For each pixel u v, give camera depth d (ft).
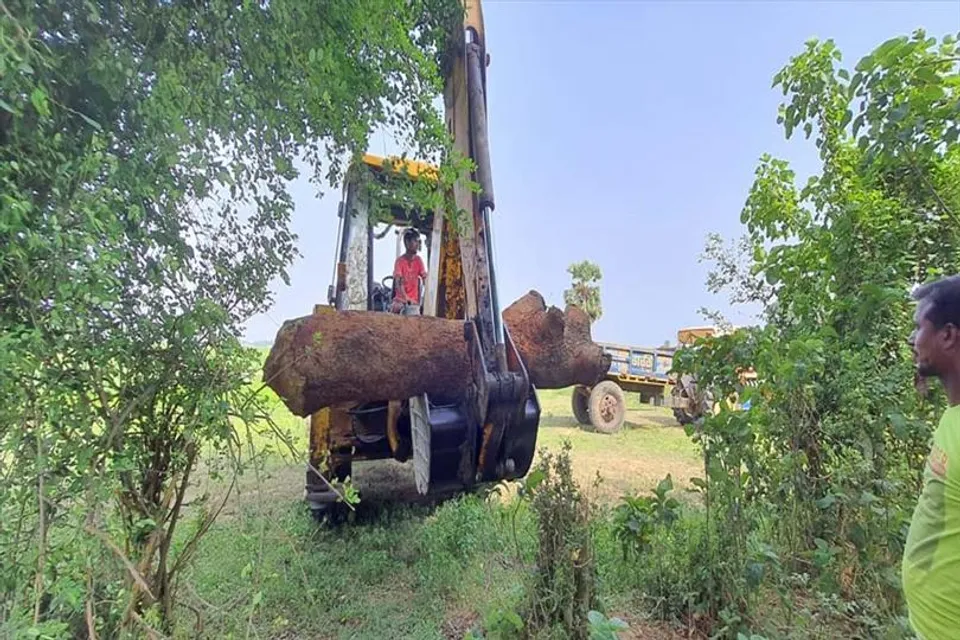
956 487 4.48
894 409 8.04
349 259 14.05
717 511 8.91
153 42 4.72
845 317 8.98
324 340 8.14
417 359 8.87
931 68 6.43
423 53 8.11
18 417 3.99
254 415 5.87
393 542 11.95
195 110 4.74
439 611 9.07
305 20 5.68
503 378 8.90
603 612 7.45
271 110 5.67
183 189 5.06
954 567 4.42
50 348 4.17
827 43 9.09
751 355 8.52
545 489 7.63
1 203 3.63
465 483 9.73
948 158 8.15
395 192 8.75
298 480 16.67
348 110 6.93
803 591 8.80
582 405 33.42
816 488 9.09
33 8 3.94
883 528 7.86
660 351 34.40
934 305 5.12
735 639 7.68
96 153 4.04
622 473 19.58
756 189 10.68
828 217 9.47
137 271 4.99
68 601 4.14
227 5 5.06
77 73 4.34
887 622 7.45
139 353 5.22
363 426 12.99
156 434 5.73
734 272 11.84
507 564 10.40
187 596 7.48
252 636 7.75
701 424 8.66
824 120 9.36
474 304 9.48
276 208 6.07
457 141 10.15
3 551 4.14
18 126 3.85
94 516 4.56
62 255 3.89
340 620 8.75
